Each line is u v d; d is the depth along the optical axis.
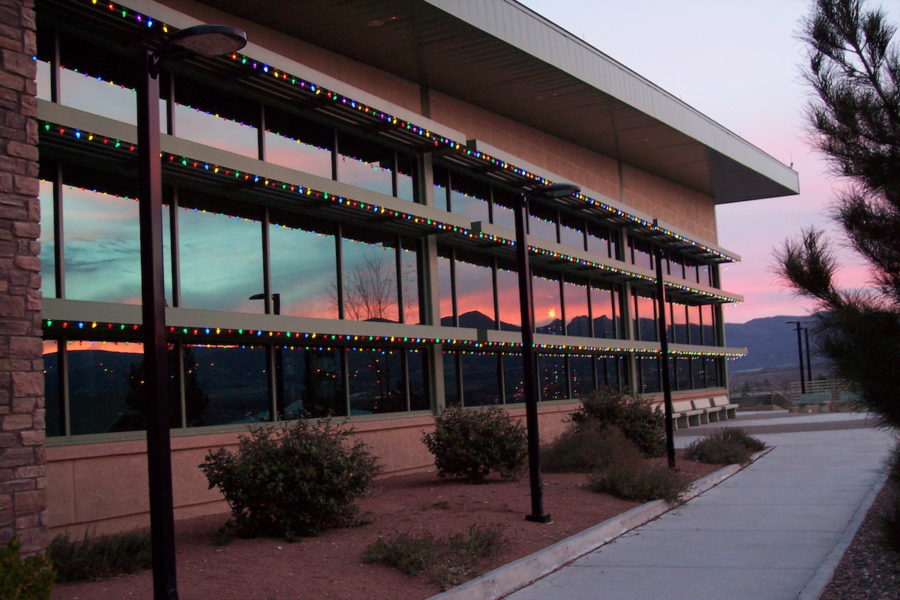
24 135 7.85
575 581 8.99
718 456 19.53
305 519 10.32
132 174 12.80
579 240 26.91
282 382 15.58
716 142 28.91
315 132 16.62
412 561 8.82
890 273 7.91
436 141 18.31
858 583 8.22
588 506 12.91
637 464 16.50
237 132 14.87
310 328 14.70
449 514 12.02
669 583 8.69
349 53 18.19
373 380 18.03
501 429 15.85
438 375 19.92
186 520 12.47
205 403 13.96
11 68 7.80
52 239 11.77
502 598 8.44
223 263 14.41
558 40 19.83
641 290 31.81
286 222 15.83
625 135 26.41
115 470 11.80
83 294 12.10
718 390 39.06
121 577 8.45
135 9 11.22
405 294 19.05
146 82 6.93
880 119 8.29
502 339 20.22
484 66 19.36
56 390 11.74
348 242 17.41
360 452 11.45
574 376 26.72
